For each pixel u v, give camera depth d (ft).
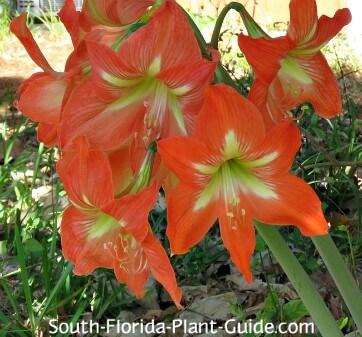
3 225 3.62
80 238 1.44
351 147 3.72
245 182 1.44
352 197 3.71
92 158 1.32
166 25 1.29
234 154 1.37
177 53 1.31
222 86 1.29
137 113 1.40
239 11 1.52
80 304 2.95
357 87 5.37
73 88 1.41
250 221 1.44
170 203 1.37
